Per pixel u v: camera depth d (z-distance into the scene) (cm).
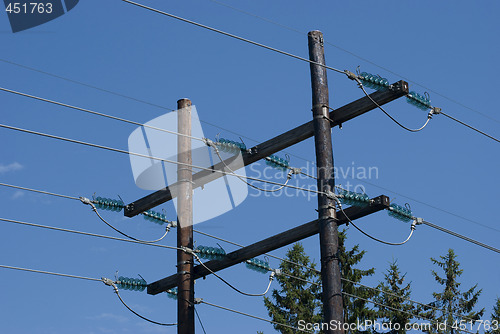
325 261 1702
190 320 1892
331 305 1662
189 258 1928
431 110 1908
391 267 4034
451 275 4172
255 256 1905
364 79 1800
